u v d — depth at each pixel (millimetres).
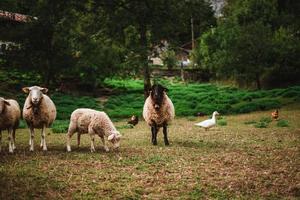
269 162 12898
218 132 20297
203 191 10078
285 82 45844
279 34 46375
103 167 12211
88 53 40281
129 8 36781
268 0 50906
